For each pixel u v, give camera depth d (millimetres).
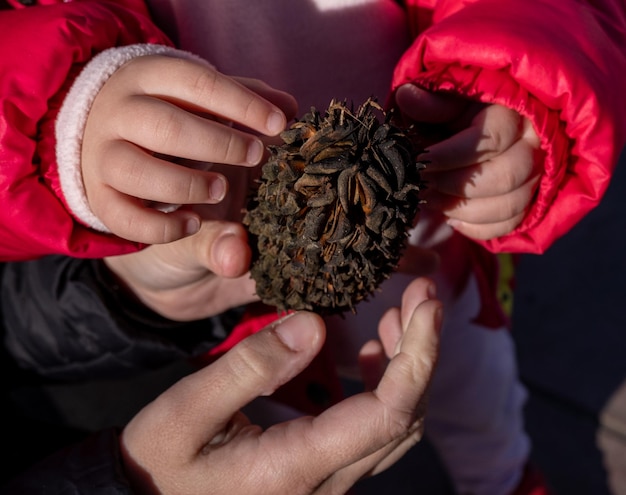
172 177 262
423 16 382
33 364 375
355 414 290
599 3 353
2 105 277
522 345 658
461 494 576
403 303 323
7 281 366
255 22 371
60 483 304
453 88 304
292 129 247
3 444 397
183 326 356
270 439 296
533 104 302
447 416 526
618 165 746
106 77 278
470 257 445
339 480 318
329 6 377
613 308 669
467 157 296
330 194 233
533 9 318
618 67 324
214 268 288
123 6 345
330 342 433
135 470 306
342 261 244
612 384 629
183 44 370
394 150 236
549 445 608
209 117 280
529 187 309
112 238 301
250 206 283
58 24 286
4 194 283
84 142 276
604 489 584
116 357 356
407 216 241
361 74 385
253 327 371
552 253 709
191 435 292
